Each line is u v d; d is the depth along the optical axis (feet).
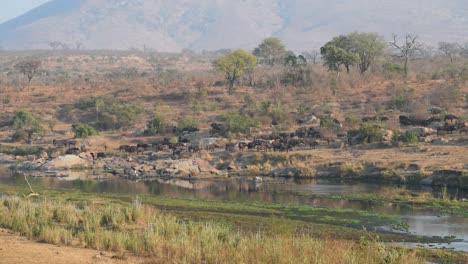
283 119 274.77
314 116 270.26
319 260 72.02
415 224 114.32
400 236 103.14
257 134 255.09
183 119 285.84
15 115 326.85
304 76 356.18
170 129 280.31
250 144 225.97
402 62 453.17
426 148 195.21
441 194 150.00
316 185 171.73
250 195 153.69
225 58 357.00
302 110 284.41
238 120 264.93
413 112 255.09
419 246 96.02
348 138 221.25
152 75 549.13
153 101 354.95
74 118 333.21
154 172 206.90
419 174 169.99
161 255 76.18
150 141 269.23
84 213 106.42
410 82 326.24
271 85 362.94
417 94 293.23
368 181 178.50
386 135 217.36
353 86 330.34
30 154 259.19
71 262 69.92
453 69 334.65
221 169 212.23
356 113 275.59
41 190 159.43
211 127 269.44
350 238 100.83
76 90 402.93
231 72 376.68
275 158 209.36
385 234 104.83
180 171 203.21
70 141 266.98
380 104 285.84
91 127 286.87
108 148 260.42
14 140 286.46
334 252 76.48
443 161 178.60
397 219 118.52
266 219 115.75
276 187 168.86
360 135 217.36
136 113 317.63
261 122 272.51
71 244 82.48
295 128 259.80
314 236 101.60
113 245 80.89
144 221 102.47
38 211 103.55
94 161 234.58
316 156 204.85
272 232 95.09
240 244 79.15
